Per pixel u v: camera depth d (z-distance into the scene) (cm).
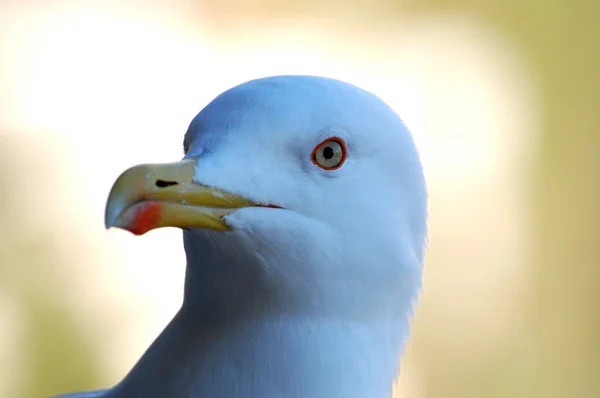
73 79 203
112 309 206
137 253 207
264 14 213
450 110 218
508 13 219
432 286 218
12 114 200
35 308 201
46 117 202
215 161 121
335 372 123
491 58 219
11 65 200
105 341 206
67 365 204
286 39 214
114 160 206
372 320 124
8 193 199
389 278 124
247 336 123
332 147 122
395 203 124
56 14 202
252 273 122
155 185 120
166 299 209
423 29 218
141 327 208
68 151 203
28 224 201
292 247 122
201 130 123
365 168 123
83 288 204
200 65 211
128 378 124
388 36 217
